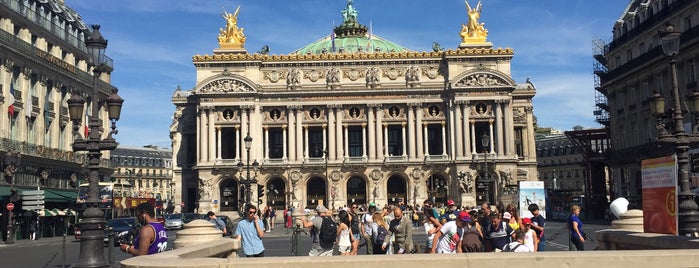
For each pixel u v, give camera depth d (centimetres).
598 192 10744
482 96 11038
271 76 11375
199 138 11044
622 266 1331
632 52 7769
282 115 11288
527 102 11869
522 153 11775
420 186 11044
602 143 11012
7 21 6500
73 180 7912
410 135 11144
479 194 11081
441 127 11431
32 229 6300
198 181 10950
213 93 11000
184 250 1598
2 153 6125
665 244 1766
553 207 10225
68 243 5525
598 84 10119
